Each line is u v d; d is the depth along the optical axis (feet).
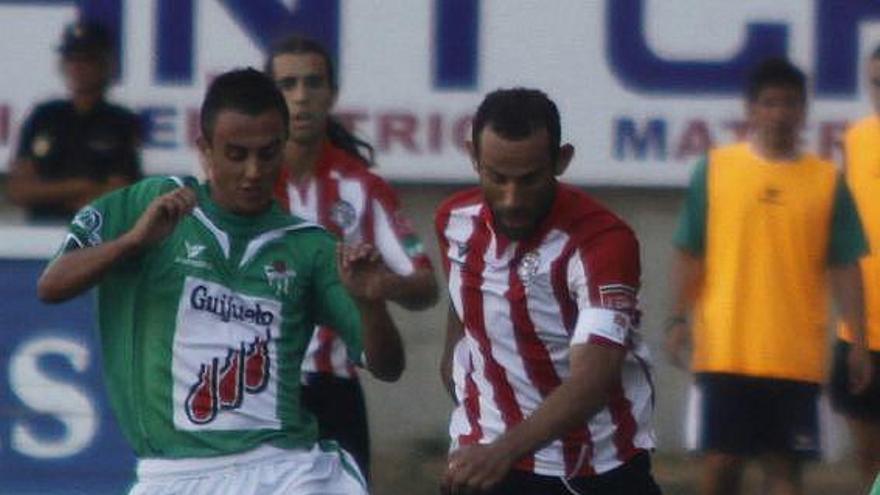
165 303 54.08
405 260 70.64
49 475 84.33
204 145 54.49
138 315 54.29
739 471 79.25
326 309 55.16
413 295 68.39
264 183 54.08
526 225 54.90
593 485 57.11
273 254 54.70
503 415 57.06
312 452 55.16
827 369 86.28
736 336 78.02
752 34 91.40
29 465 84.48
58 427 84.33
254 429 54.19
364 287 53.21
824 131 91.40
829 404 80.43
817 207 77.41
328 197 71.05
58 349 84.17
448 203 57.72
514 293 56.18
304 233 55.16
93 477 84.33
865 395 79.61
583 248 55.36
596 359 54.13
